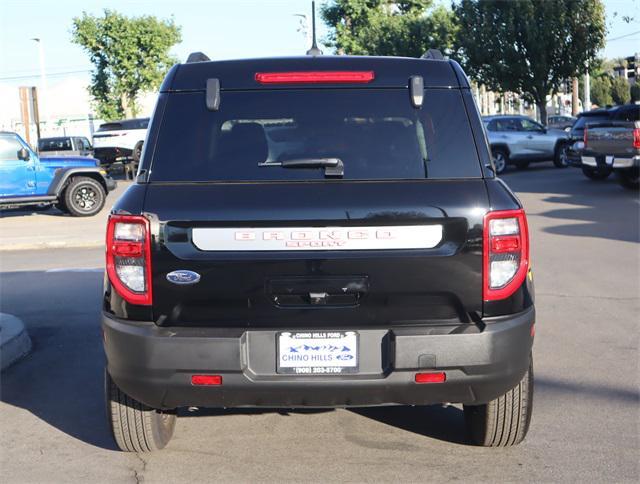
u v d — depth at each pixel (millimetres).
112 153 30188
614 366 5816
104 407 5199
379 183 3578
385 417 4887
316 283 3520
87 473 4117
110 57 40281
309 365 3557
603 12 31531
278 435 4617
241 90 3842
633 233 12039
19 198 17656
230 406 3688
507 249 3557
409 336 3494
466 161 3666
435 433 4594
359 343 3553
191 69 3924
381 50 44750
